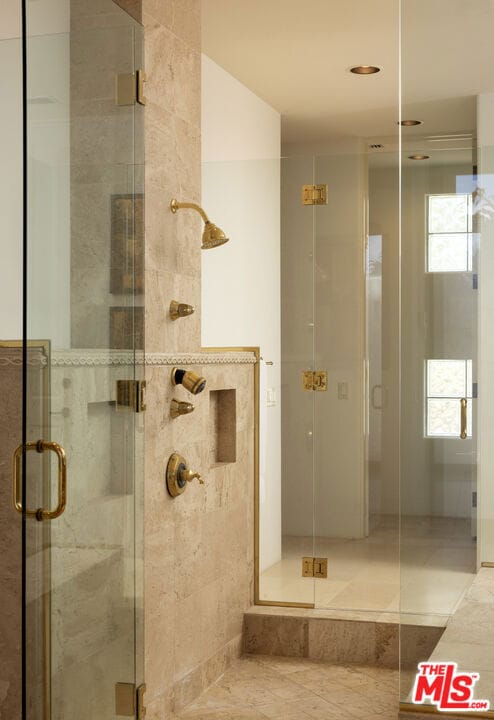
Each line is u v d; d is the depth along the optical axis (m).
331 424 4.56
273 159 4.41
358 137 6.60
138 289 2.84
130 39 2.72
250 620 4.18
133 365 2.81
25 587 2.19
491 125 3.11
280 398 4.38
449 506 3.18
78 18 2.38
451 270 3.19
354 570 4.79
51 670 2.31
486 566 3.15
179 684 3.45
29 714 2.21
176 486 3.35
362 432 4.75
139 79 2.79
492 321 3.15
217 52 4.64
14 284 3.00
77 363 2.41
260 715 3.43
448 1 3.12
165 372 3.31
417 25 3.15
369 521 5.24
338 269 4.50
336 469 4.60
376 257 5.39
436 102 3.15
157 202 3.28
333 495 4.58
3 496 2.75
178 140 3.48
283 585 4.29
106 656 2.63
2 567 2.76
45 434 2.25
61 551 2.35
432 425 3.21
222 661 3.91
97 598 2.56
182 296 3.54
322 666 4.01
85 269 2.45
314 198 4.41
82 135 2.42
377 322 5.41
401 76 3.18
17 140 3.00
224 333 4.32
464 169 3.16
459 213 3.17
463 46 3.11
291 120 6.07
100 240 2.54
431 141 3.17
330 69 4.94
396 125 6.22
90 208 2.48
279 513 4.32
